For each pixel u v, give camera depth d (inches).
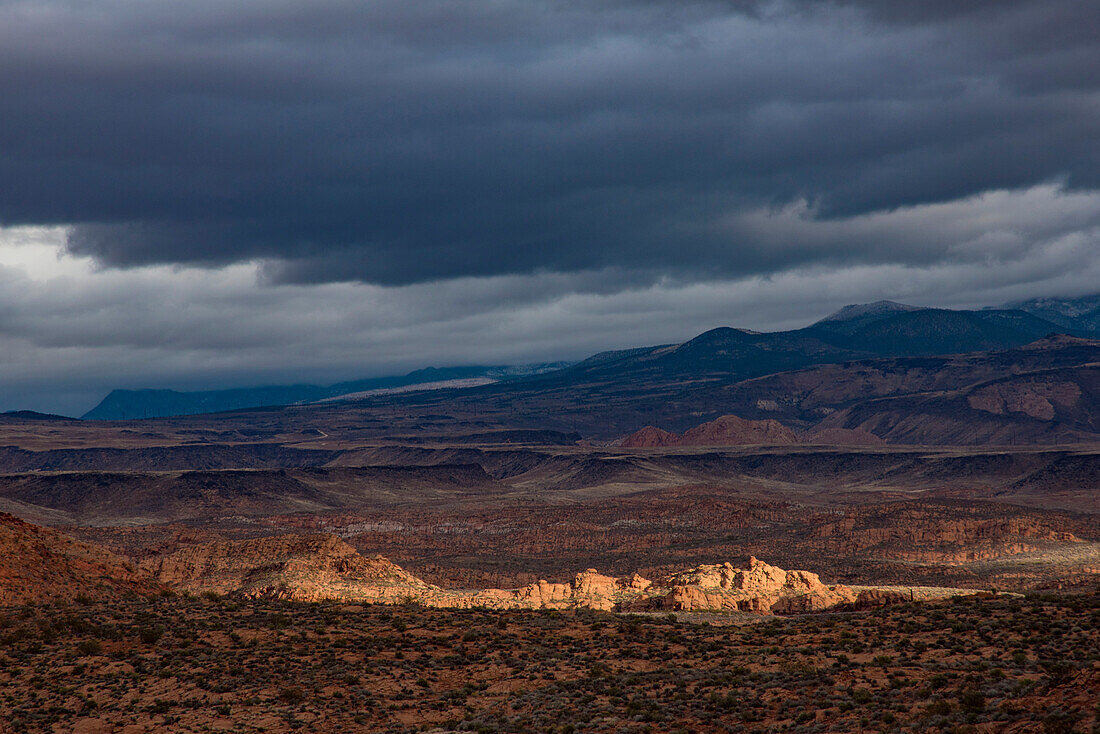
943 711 4879.4
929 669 5989.2
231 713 6136.8
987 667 5831.7
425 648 7711.6
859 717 5078.7
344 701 6343.5
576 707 5890.8
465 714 6028.5
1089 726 4183.1
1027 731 4338.1
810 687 5767.7
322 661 7239.2
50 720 6048.2
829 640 7372.1
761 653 7101.4
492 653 7509.8
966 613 7755.9
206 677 6791.3
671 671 6653.5
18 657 7180.1
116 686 6633.9
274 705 6289.4
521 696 6309.1
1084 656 5949.8
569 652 7514.8
